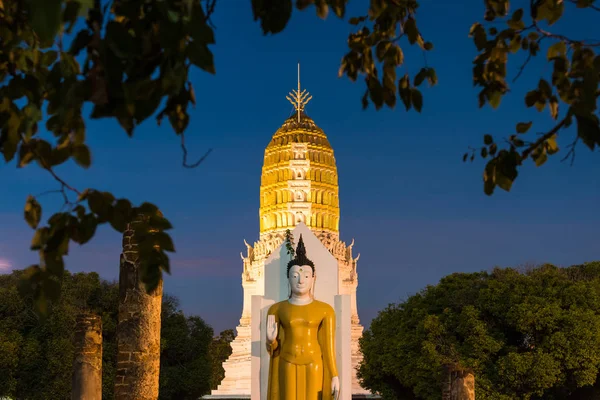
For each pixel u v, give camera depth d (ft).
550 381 135.64
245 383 243.19
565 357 138.21
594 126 20.16
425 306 166.91
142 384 69.31
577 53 23.44
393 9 23.22
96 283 196.85
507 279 154.71
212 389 258.57
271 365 88.02
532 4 23.02
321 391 86.74
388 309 181.47
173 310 211.41
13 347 165.27
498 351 146.51
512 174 24.89
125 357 69.72
